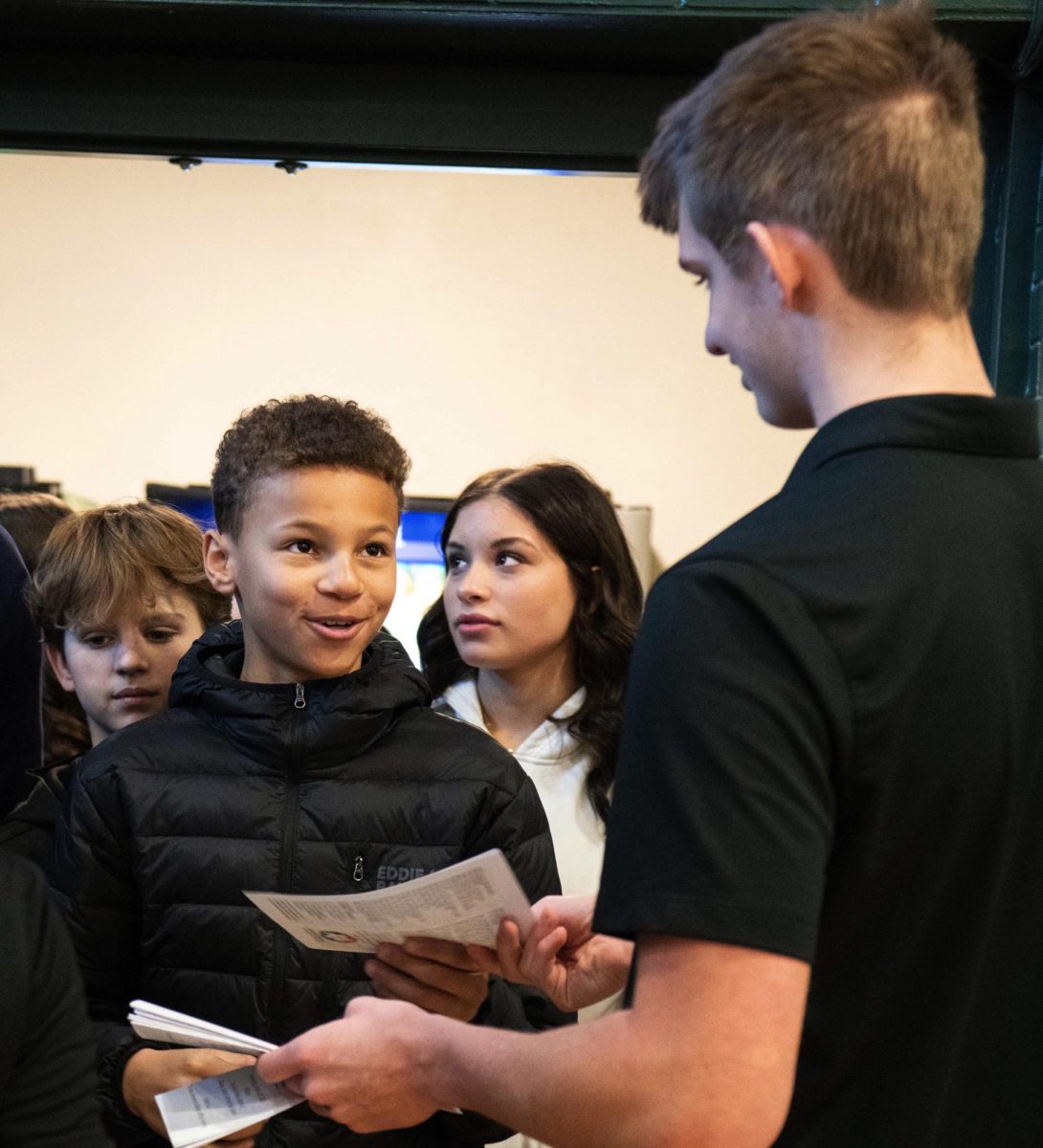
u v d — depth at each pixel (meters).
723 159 1.01
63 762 1.81
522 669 2.07
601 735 2.01
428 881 1.13
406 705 1.56
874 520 0.95
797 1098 0.98
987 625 0.94
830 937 0.95
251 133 1.96
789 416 1.08
